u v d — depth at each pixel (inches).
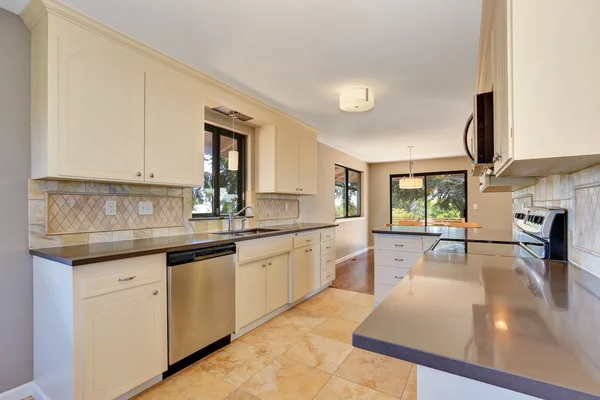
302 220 182.9
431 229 136.1
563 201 60.5
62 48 66.6
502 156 44.0
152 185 94.3
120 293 67.1
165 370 76.6
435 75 98.7
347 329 108.5
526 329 27.0
